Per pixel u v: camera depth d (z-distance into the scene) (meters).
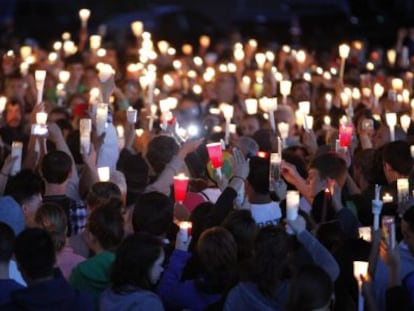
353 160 17.69
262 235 11.98
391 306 12.17
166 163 16.09
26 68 24.47
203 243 12.43
